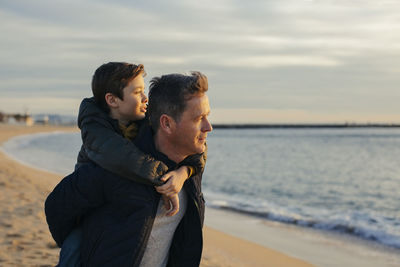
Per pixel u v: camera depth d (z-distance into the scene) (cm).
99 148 159
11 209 700
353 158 3875
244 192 1594
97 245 158
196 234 171
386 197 1525
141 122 180
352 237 762
